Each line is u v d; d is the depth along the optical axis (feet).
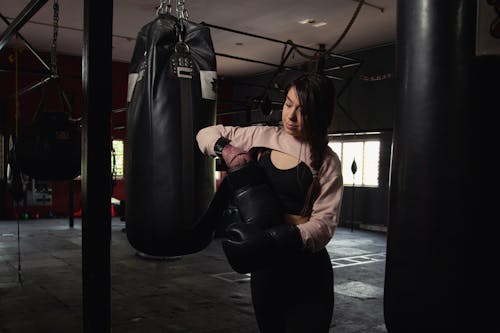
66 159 10.96
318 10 23.79
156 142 5.41
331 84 4.85
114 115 35.94
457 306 3.07
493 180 3.00
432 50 3.14
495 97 3.00
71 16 24.73
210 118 5.82
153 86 5.47
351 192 31.60
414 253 3.21
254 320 11.52
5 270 16.71
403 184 3.29
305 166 4.80
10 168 12.26
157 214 5.40
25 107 32.53
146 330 10.70
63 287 14.37
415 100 3.22
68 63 34.06
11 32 9.64
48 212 34.22
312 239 4.49
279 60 34.71
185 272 16.78
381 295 13.97
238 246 4.22
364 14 24.16
